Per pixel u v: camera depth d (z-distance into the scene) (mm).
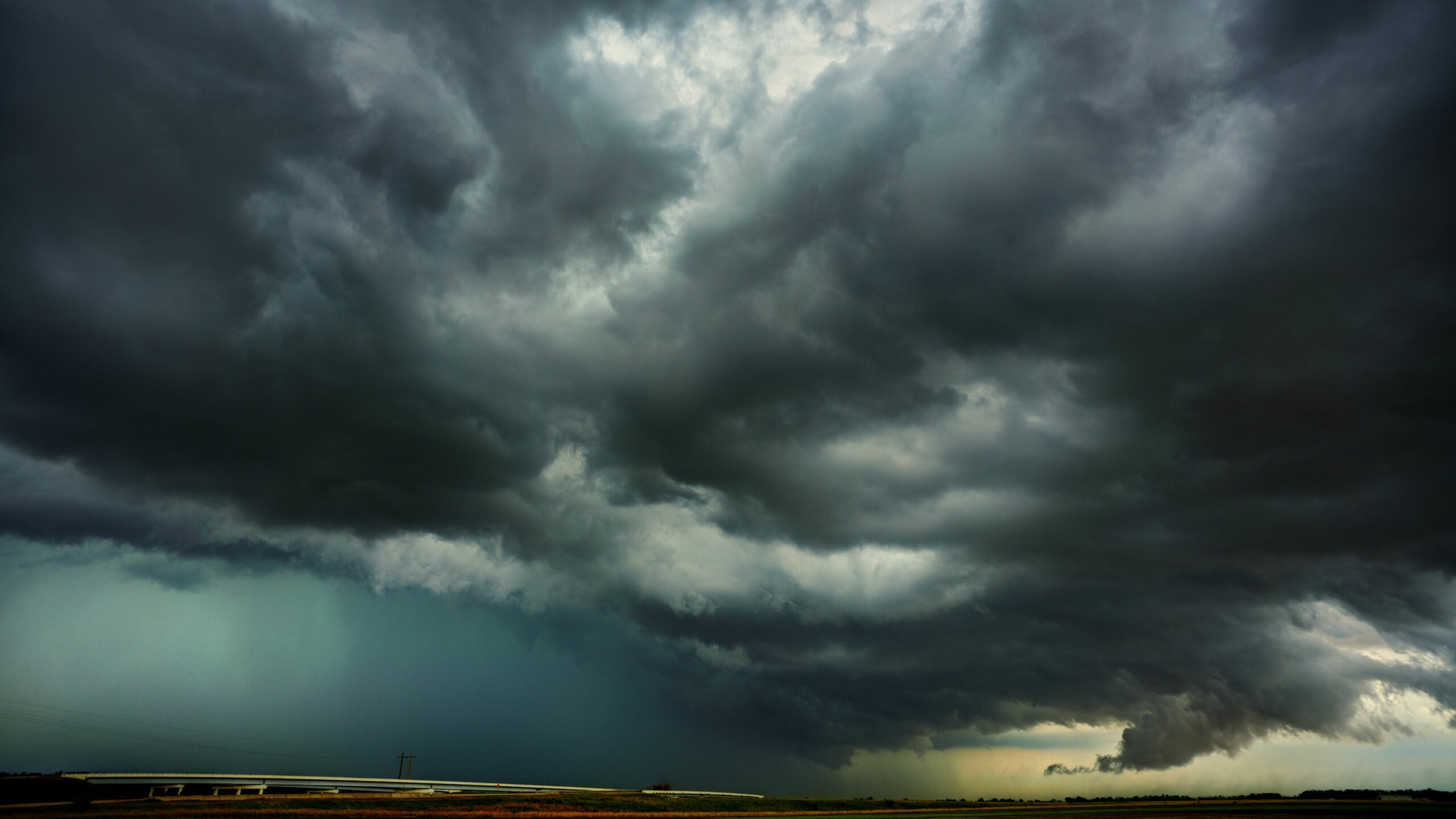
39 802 104562
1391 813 115625
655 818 120625
